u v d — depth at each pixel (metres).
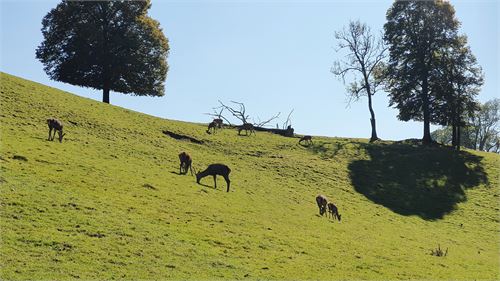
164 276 20.42
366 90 81.81
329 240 30.89
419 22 78.19
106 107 60.53
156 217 27.75
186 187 36.09
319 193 46.66
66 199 26.91
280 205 38.06
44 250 20.61
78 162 35.31
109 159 39.16
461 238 41.53
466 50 76.38
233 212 32.44
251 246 26.36
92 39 77.56
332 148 67.31
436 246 36.06
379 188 53.81
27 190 26.69
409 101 77.44
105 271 19.91
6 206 23.98
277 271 23.27
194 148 54.12
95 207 26.84
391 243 33.81
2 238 20.77
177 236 25.44
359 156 65.00
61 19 77.75
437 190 56.12
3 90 50.88
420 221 45.31
